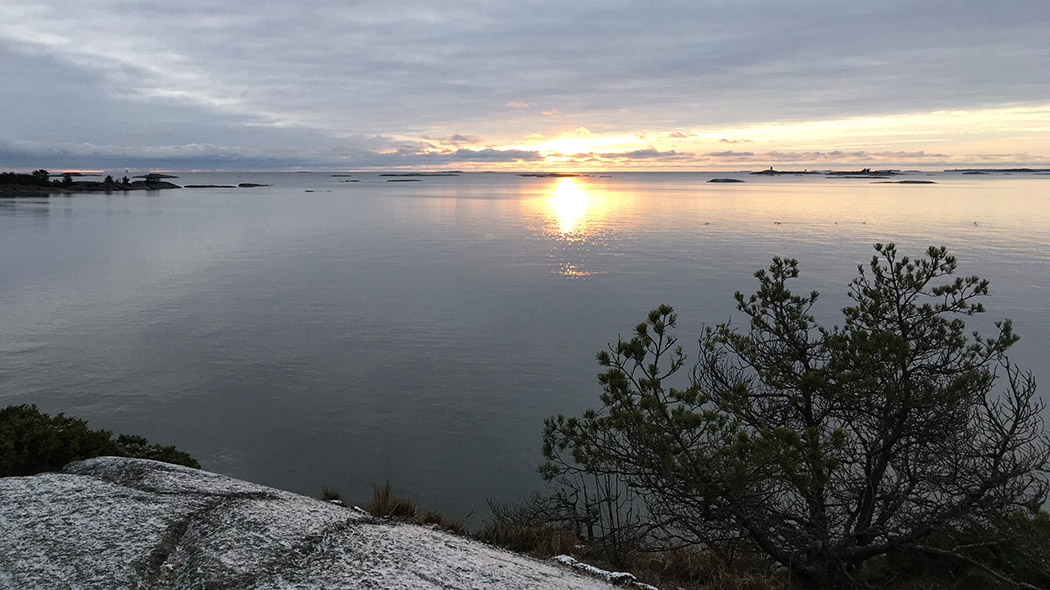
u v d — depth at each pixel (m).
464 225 87.94
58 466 6.46
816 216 103.00
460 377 20.75
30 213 101.88
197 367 21.62
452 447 15.17
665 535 8.24
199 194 195.38
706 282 40.75
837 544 6.58
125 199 152.88
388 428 16.36
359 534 3.53
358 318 29.84
